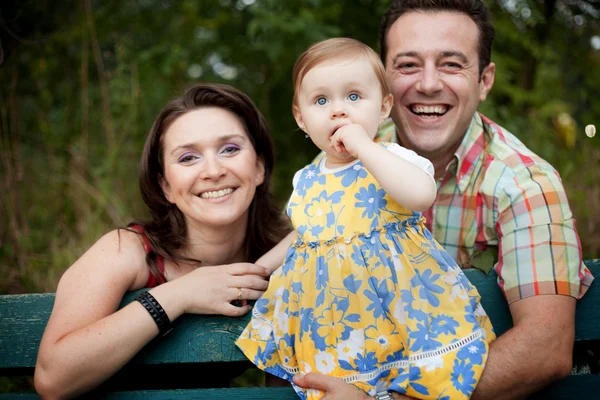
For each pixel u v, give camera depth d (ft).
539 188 6.58
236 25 15.98
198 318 6.27
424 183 5.20
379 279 5.46
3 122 12.37
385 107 5.99
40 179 12.94
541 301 6.03
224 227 6.86
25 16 12.87
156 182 6.94
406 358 5.44
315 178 5.97
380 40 8.24
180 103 6.67
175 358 6.24
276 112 16.08
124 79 14.30
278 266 6.69
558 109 15.01
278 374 5.97
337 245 5.57
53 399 5.74
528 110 15.08
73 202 12.44
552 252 6.21
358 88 5.69
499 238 6.75
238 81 16.22
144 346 6.22
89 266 6.30
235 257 7.34
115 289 6.22
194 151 6.48
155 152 6.81
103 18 15.24
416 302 5.45
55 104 14.79
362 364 5.45
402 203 5.23
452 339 5.40
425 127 7.69
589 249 12.21
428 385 5.29
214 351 6.22
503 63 13.75
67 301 6.04
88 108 14.10
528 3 13.78
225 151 6.54
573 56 16.16
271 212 7.55
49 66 14.55
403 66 7.67
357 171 5.78
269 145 7.20
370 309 5.43
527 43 13.97
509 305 6.27
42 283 10.69
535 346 5.69
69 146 13.61
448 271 5.63
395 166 5.22
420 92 7.57
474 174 7.34
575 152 14.61
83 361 5.62
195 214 6.53
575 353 7.02
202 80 15.81
